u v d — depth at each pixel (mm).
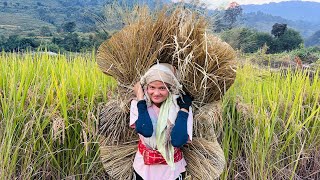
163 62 3512
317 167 4445
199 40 3373
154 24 3432
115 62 3557
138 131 3236
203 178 3578
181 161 3459
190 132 3279
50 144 3725
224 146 4070
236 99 4289
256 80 4879
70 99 3990
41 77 4152
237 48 3783
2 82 4039
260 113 4250
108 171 3660
